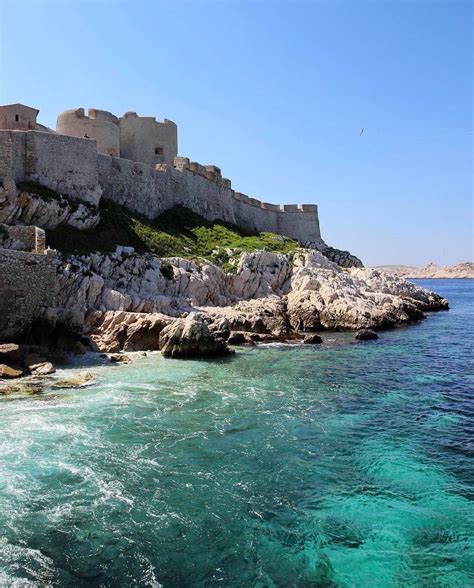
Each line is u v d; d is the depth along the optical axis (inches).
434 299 2719.0
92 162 1716.3
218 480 503.5
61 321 1117.1
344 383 921.5
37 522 419.5
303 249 2332.7
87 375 899.4
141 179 2041.1
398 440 626.5
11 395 768.9
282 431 647.1
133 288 1457.9
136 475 506.9
